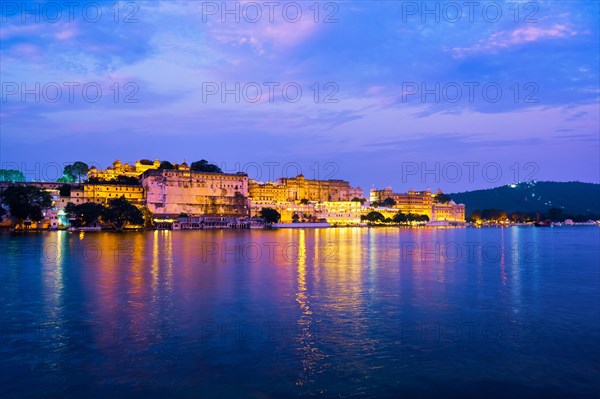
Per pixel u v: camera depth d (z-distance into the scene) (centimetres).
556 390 2250
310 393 2209
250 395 2184
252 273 5978
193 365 2542
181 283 5131
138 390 2228
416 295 4503
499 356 2708
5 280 5303
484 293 4631
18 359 2616
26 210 16238
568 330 3244
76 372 2436
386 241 13738
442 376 2409
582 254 9275
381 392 2223
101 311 3753
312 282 5262
